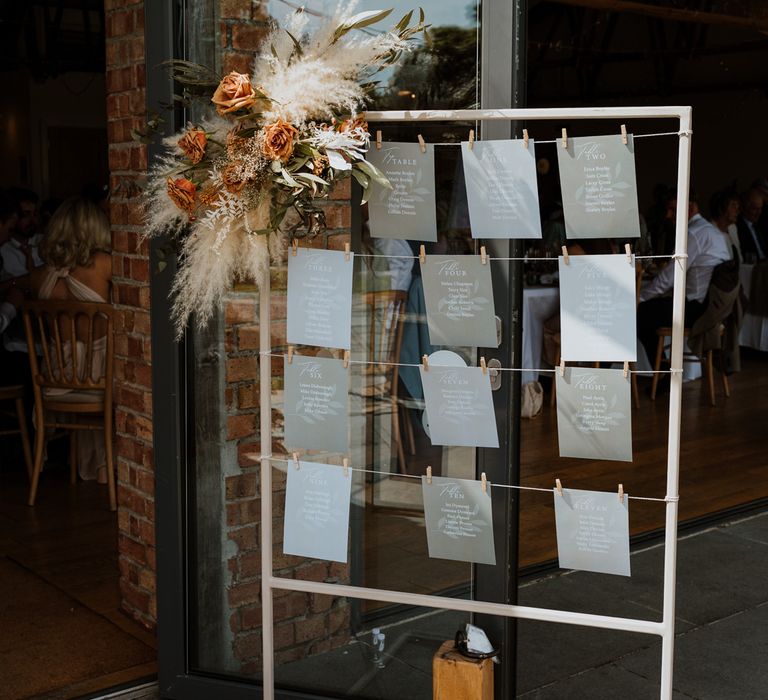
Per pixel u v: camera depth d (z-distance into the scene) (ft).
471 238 7.66
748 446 18.90
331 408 7.54
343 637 8.98
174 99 7.49
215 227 6.89
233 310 8.96
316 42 6.86
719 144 33.94
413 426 8.29
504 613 7.41
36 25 26.96
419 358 8.14
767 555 13.25
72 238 14.51
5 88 31.68
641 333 22.52
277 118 6.59
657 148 34.60
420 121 7.68
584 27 31.24
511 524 7.82
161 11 8.50
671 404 6.79
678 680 9.78
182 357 8.89
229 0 8.61
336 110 6.90
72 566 12.63
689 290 22.53
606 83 33.63
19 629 10.80
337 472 7.61
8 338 16.26
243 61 8.71
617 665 10.14
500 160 7.02
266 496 7.78
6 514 14.58
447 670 7.70
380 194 7.28
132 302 10.39
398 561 8.62
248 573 9.34
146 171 9.91
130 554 11.01
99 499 15.33
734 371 23.44
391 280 8.16
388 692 8.90
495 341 7.22
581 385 6.86
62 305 14.24
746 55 32.45
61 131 31.35
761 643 10.60
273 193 6.70
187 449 9.04
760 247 28.27
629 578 12.39
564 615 7.30
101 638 10.61
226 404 9.09
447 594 8.45
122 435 10.89
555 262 21.66
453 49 7.68
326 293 7.34
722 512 14.89
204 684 9.21
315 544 7.73
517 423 7.74
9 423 18.20
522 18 7.38
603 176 6.72
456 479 7.39
